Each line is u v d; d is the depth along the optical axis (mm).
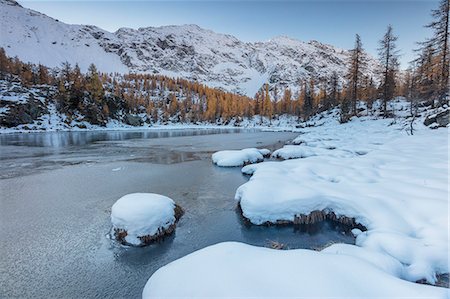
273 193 9336
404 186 9305
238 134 50438
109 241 7758
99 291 5664
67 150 26734
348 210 8414
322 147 24391
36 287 5801
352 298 3430
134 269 6434
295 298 3469
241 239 7840
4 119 48469
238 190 10656
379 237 6445
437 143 17922
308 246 7320
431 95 30531
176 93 127812
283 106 93312
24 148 28000
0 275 6230
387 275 3945
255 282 3875
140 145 31312
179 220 9172
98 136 44906
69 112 61281
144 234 7605
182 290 3883
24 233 8312
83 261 6777
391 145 19703
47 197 11750
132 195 8836
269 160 20172
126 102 80375
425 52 34281
